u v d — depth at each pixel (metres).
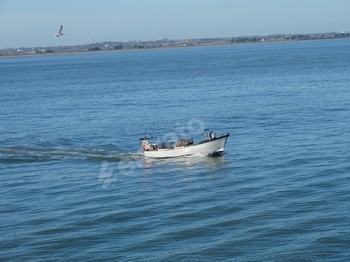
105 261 44.41
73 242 47.94
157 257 44.62
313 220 49.59
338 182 59.38
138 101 138.25
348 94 127.56
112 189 62.25
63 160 75.38
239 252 44.88
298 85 156.38
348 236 46.34
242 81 179.00
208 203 55.62
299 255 43.88
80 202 58.12
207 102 128.88
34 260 44.94
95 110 124.62
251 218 50.88
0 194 62.00
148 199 58.03
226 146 79.56
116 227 50.66
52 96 160.88
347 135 81.81
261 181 61.75
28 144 87.38
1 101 154.12
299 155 71.56
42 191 62.59
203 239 47.34
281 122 96.25
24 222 52.78
